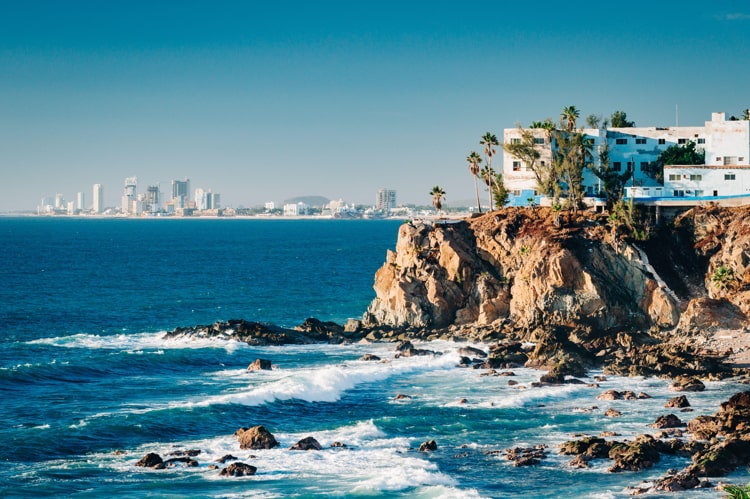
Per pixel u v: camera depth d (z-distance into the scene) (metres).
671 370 102.94
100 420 79.31
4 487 63.09
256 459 70.50
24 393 92.88
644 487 63.12
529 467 69.00
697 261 132.25
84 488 63.41
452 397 92.06
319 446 73.44
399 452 72.62
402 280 132.88
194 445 74.31
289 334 127.00
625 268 129.25
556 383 98.06
